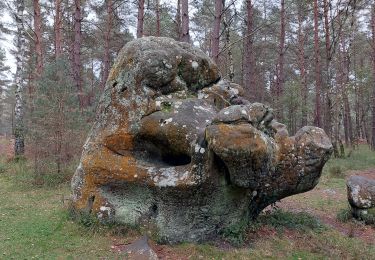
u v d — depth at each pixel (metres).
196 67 8.47
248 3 20.69
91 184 7.92
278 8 29.67
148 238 7.16
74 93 12.53
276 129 7.78
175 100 7.80
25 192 11.08
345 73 28.09
